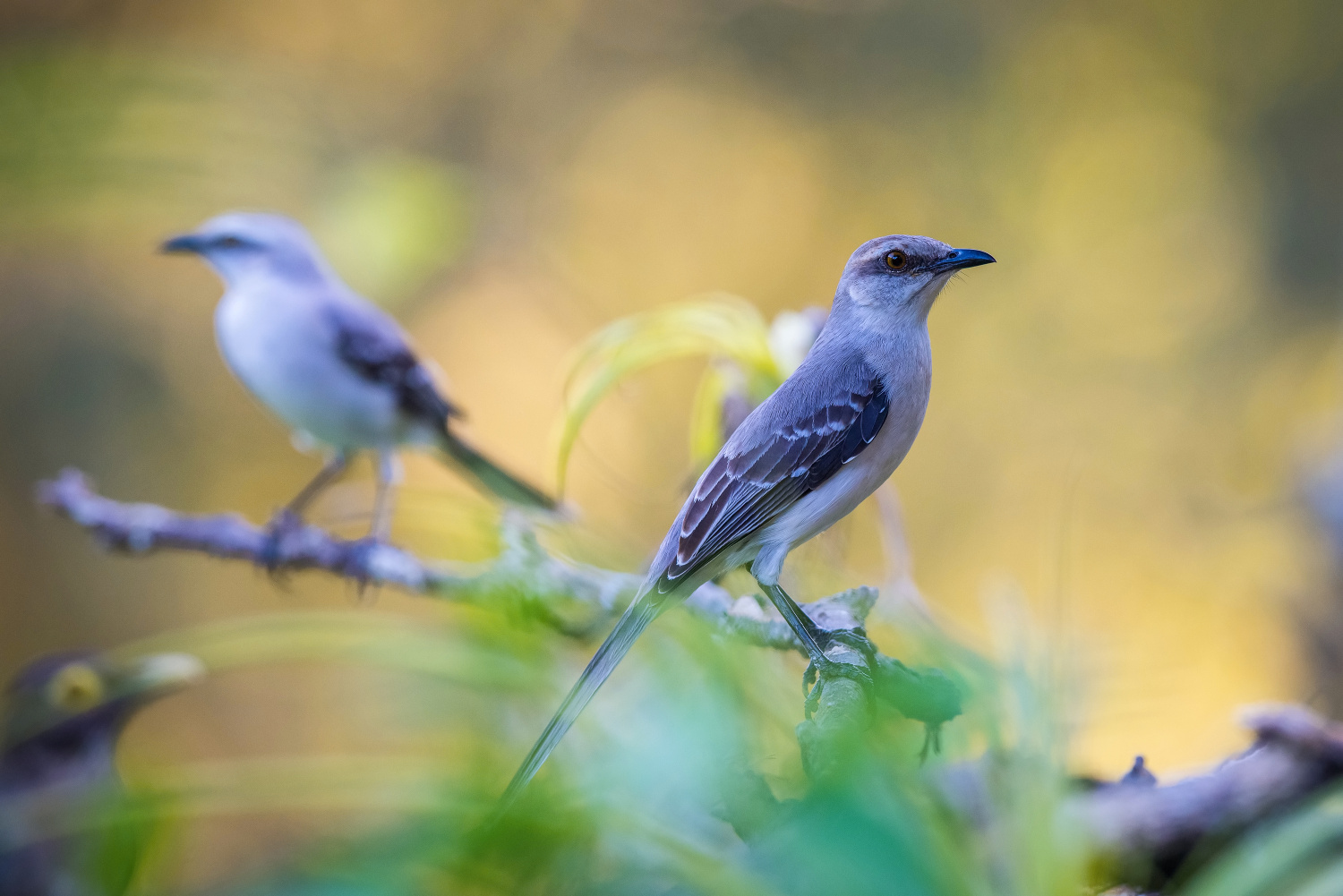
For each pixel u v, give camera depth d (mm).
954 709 4352
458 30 20625
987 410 21188
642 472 16453
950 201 21859
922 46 22016
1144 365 21484
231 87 8258
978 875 2965
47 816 3406
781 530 7070
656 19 21688
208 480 18328
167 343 18375
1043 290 21766
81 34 11820
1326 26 22219
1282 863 3762
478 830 2756
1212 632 17750
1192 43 22406
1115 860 5324
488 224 20047
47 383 17766
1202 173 22297
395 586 8695
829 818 2674
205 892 2525
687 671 3734
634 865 2955
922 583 19891
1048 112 22281
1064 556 4113
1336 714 12320
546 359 19500
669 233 21047
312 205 9133
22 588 17531
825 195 21641
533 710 4332
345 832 2641
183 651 4277
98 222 12172
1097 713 4637
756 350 7215
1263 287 22047
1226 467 20797
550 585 5094
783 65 21922
